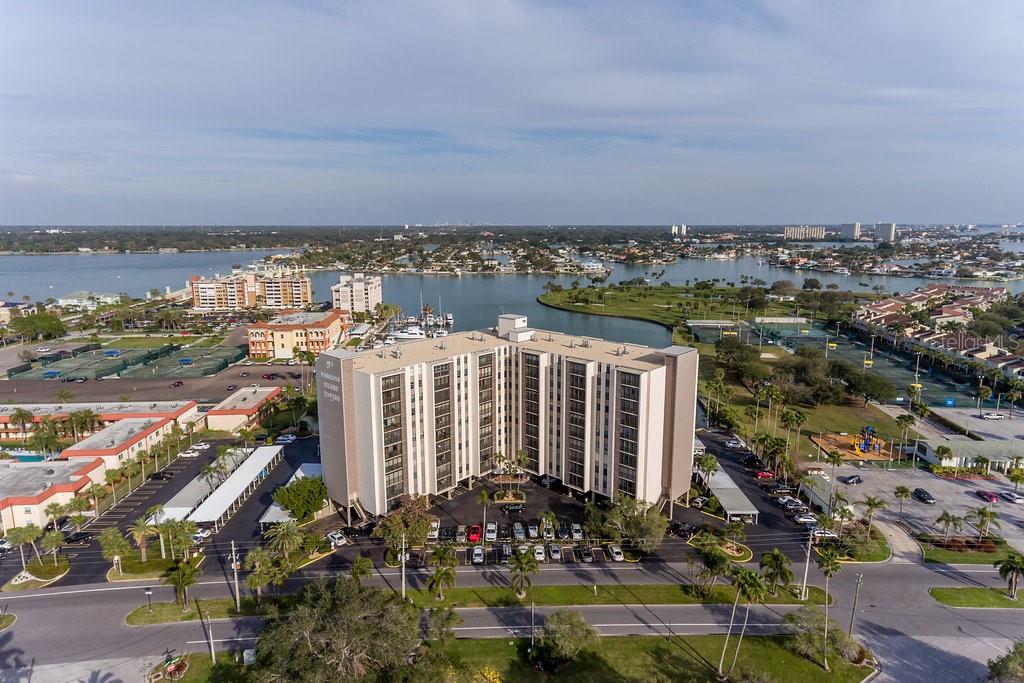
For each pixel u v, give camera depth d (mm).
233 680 88250
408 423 134625
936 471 164000
